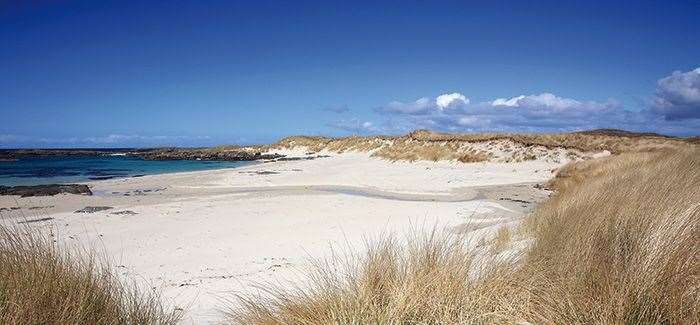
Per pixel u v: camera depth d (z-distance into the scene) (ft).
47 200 63.52
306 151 232.32
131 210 52.85
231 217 47.24
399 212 49.78
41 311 11.15
